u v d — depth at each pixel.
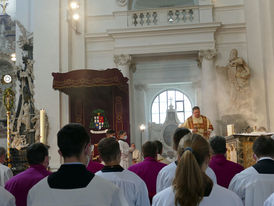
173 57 15.30
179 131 3.71
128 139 13.27
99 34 14.98
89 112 13.83
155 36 14.52
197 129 8.62
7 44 24.80
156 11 14.88
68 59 14.57
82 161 2.36
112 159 3.49
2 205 2.64
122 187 3.37
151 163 4.59
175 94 21.64
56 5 14.77
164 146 19.52
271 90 12.91
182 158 2.20
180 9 14.76
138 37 14.59
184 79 19.66
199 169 2.16
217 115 13.79
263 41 13.55
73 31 15.12
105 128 13.63
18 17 21.42
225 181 3.94
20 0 21.55
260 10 13.82
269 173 3.18
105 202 2.10
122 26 14.88
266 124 13.43
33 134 13.48
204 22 14.34
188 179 2.12
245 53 14.36
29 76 13.96
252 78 13.95
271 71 12.93
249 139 6.28
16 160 8.09
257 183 3.15
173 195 2.22
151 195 4.44
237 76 13.73
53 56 14.43
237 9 14.70
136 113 20.33
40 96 14.16
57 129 13.84
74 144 2.29
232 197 2.19
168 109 19.88
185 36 14.39
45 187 2.15
